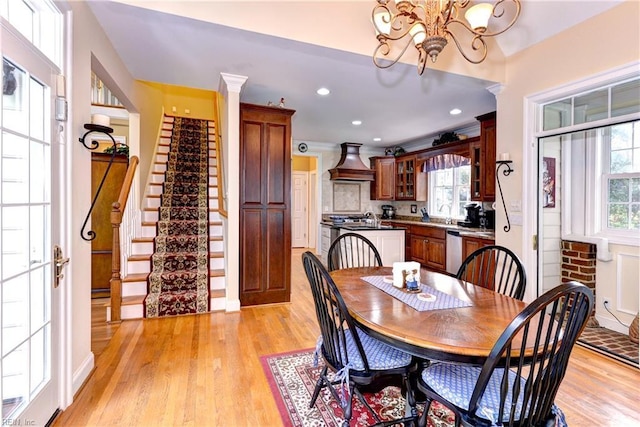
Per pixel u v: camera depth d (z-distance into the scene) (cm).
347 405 154
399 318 144
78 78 196
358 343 146
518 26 283
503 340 106
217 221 449
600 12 235
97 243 388
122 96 314
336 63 288
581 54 249
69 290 184
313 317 330
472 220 507
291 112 371
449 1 165
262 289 367
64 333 180
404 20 263
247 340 273
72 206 187
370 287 194
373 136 618
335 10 247
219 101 489
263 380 212
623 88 235
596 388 205
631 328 275
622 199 296
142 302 320
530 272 295
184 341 269
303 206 874
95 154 387
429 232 554
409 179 659
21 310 146
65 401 179
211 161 562
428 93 370
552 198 312
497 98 324
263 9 227
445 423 172
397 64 273
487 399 125
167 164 521
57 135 174
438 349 119
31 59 147
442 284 203
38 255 159
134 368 224
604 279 306
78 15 194
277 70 306
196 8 212
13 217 139
